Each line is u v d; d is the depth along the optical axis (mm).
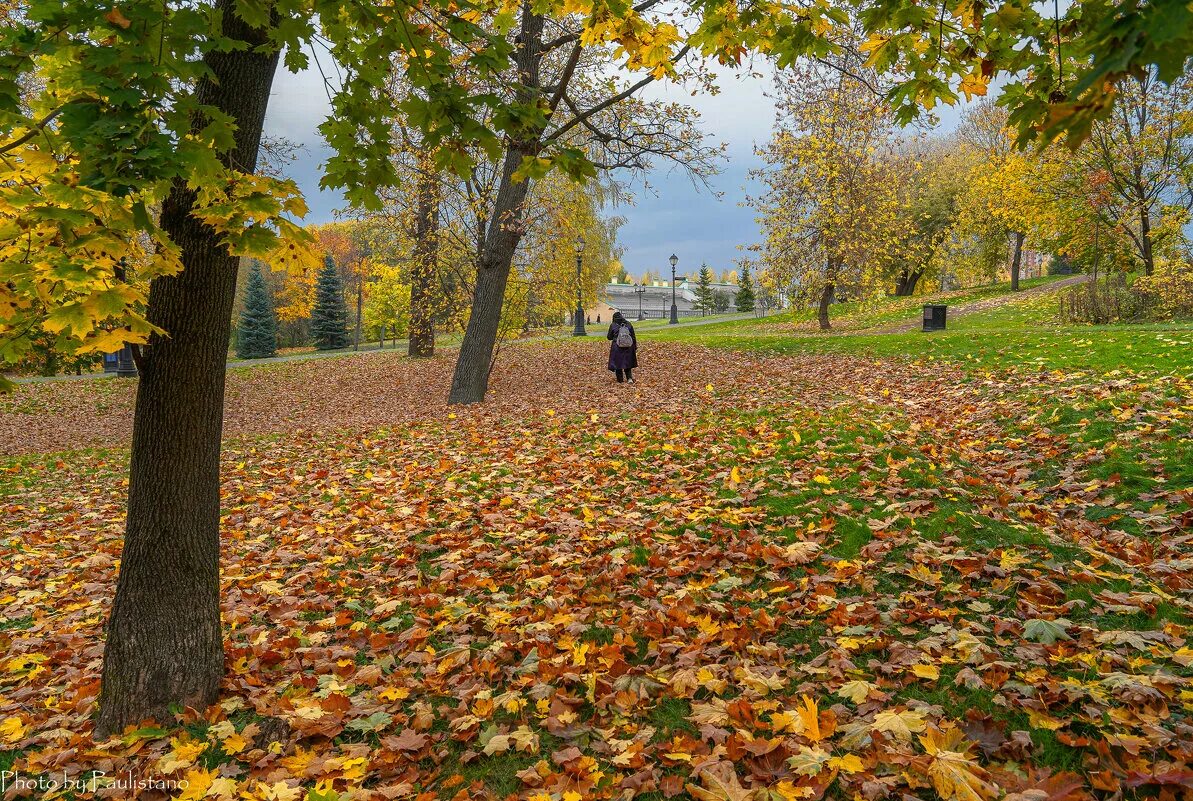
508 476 7902
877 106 10859
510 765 2869
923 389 11328
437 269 20734
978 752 2527
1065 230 29344
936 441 7355
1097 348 12484
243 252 2838
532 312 21688
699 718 2922
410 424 12680
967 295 38469
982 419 8352
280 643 4223
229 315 3689
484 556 5465
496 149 3193
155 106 2254
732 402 11492
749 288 72438
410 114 3066
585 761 2725
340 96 3326
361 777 2807
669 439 8828
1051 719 2627
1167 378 8594
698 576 4559
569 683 3408
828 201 24047
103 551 6629
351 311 70562
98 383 25750
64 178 2412
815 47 3814
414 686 3557
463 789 2707
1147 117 24625
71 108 2170
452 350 29844
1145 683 2678
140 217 2307
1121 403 7512
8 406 21547
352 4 2891
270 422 17859
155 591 3529
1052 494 5590
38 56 2578
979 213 38000
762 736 2775
